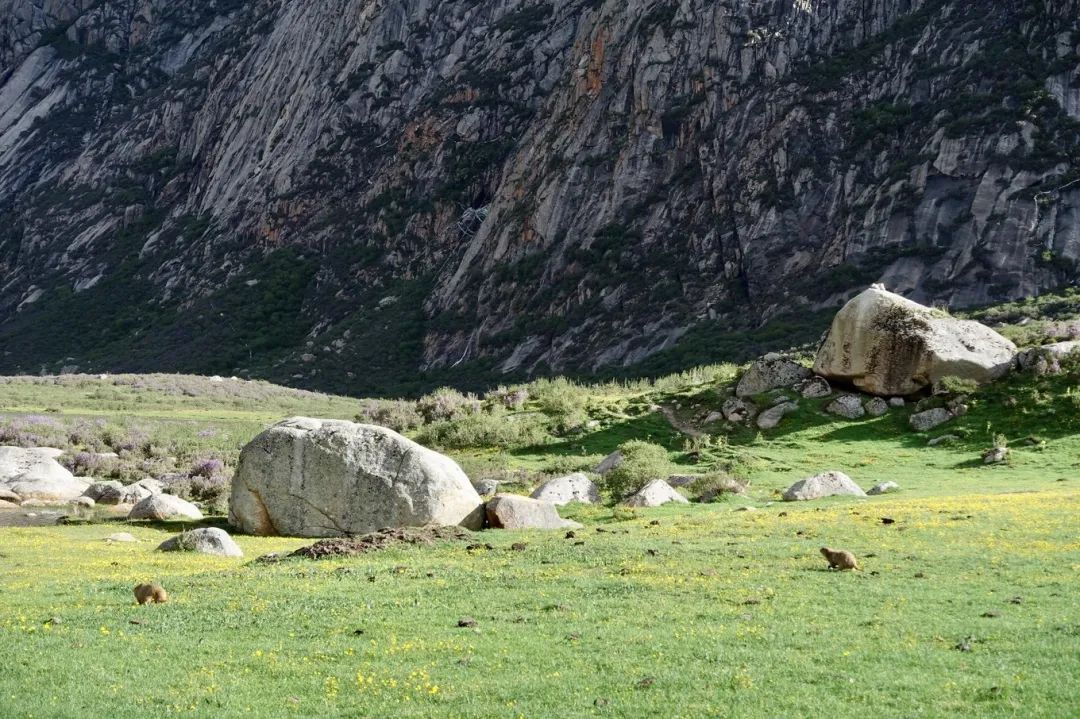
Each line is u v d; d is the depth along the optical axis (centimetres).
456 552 2703
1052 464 4494
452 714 1410
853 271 13512
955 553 2356
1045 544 2408
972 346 5662
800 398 5872
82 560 3014
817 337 12206
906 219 13750
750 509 3522
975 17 15588
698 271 15300
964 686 1428
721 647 1661
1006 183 13338
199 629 1916
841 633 1719
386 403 8081
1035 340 6106
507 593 2125
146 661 1705
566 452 5772
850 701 1399
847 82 15950
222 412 10619
